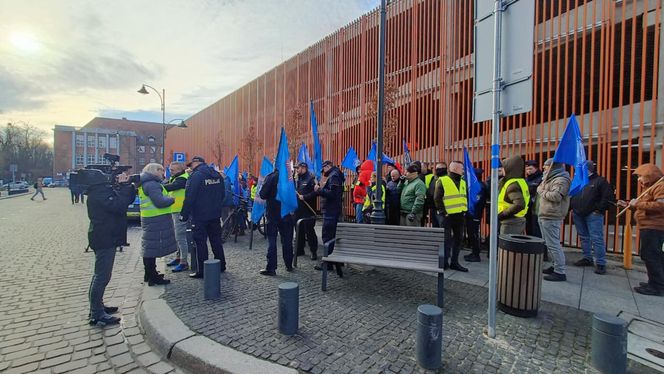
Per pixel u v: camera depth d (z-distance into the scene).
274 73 20.70
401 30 12.05
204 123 32.50
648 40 6.99
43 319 4.04
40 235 9.78
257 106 22.84
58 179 71.06
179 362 3.14
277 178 5.56
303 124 17.20
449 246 5.84
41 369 3.02
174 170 6.40
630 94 6.80
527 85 3.12
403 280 5.29
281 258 6.77
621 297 4.57
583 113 7.50
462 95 10.16
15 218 14.23
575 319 3.85
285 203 5.48
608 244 7.31
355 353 3.06
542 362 2.95
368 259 4.72
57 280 5.50
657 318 3.92
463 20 10.21
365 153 13.37
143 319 3.93
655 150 6.74
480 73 3.59
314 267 6.03
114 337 3.65
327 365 2.86
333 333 3.45
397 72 12.16
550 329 3.59
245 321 3.72
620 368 2.75
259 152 21.92
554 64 8.05
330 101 15.49
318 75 16.41
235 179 9.12
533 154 8.27
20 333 3.69
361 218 9.45
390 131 11.34
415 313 3.99
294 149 16.47
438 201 5.85
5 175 60.25
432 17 10.98
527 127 8.38
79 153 74.56
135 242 8.84
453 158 10.24
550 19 8.04
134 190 4.20
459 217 5.87
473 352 3.10
